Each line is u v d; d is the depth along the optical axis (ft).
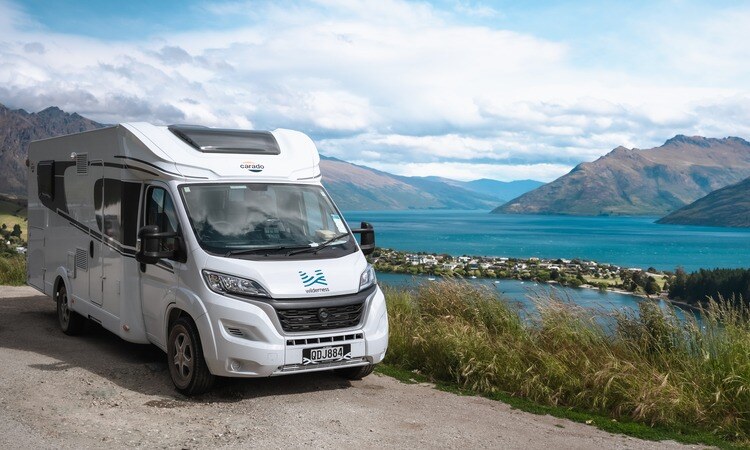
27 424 17.81
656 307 26.84
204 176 23.52
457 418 20.58
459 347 26.00
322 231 23.98
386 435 18.39
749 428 20.89
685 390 22.43
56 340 30.53
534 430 19.80
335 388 23.43
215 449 16.46
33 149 36.42
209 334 20.39
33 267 36.35
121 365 25.67
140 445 16.51
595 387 23.02
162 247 23.36
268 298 20.54
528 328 28.53
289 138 26.86
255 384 23.41
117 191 26.22
